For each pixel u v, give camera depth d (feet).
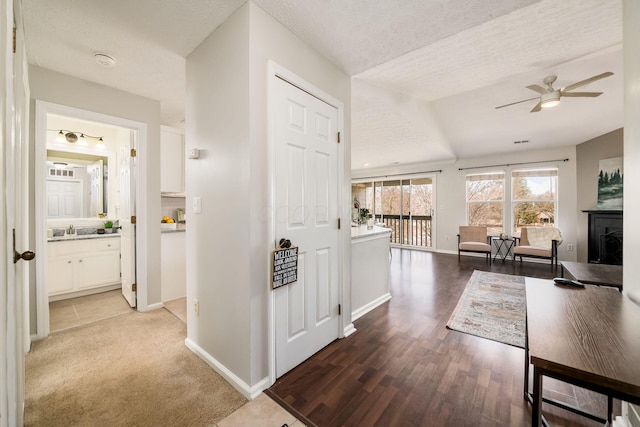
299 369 6.06
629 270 4.28
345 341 7.39
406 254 21.90
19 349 3.86
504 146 18.45
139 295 9.32
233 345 5.55
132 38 6.18
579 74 9.75
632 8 4.04
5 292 2.79
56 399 5.02
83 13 5.35
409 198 25.36
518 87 10.92
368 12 5.36
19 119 3.99
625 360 2.60
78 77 7.94
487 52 8.22
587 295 4.58
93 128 12.64
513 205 19.95
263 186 5.41
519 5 5.18
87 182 12.85
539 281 5.50
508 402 5.03
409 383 5.58
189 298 6.87
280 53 5.69
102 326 8.18
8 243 2.92
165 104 10.03
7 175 2.87
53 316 8.91
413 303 10.45
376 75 9.37
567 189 17.85
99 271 11.33
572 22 6.87
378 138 15.25
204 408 4.85
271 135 5.45
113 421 4.53
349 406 4.93
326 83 7.02
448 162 22.48
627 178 4.28
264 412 4.78
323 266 6.97
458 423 4.54
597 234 15.70
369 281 9.86
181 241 10.89
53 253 10.27
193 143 6.60
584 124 14.39
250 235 5.16
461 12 5.37
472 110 13.47
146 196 9.37
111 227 12.46
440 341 7.39
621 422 3.96
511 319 8.86
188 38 6.18
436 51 8.11
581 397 5.16
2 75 2.55
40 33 5.95
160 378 5.68
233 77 5.42
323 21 5.64
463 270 16.15
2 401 2.62
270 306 5.50
